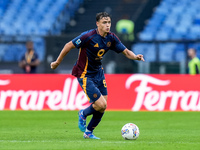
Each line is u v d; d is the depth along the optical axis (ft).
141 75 180.24
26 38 232.32
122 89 181.06
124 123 134.62
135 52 239.91
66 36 224.12
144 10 278.87
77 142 85.30
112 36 88.43
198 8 289.12
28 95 183.73
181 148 77.97
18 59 260.83
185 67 214.48
